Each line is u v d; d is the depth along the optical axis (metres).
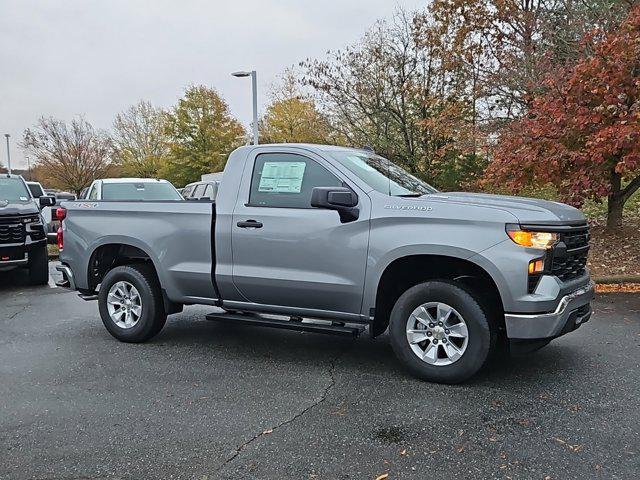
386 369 4.84
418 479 3.01
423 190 5.14
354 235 4.57
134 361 5.21
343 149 5.23
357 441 3.47
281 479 3.04
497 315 4.48
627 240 10.24
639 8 8.70
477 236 4.17
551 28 14.19
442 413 3.86
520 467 3.11
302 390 4.37
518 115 14.17
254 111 22.64
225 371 4.87
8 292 9.17
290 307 5.01
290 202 4.92
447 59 16.56
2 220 9.03
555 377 4.51
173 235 5.46
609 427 3.58
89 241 5.99
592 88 8.51
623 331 5.82
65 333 6.31
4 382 4.67
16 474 3.16
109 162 43.69
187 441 3.53
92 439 3.58
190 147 39.31
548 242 4.08
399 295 4.87
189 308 7.62
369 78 18.11
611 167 9.01
